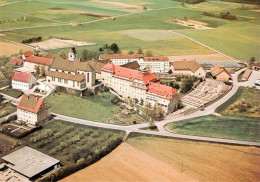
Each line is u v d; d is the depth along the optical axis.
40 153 199.75
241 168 195.00
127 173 186.50
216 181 183.75
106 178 181.62
